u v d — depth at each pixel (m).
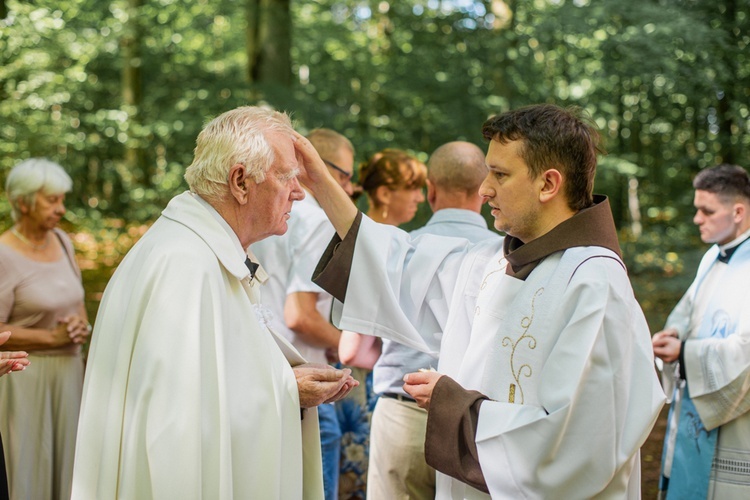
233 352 2.02
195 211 2.07
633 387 1.96
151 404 1.85
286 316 3.17
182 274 1.94
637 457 2.06
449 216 3.11
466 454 2.02
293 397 2.11
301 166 2.48
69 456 3.30
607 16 9.35
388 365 2.84
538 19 9.95
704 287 3.39
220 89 11.40
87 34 11.95
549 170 2.02
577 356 1.89
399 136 10.55
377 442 2.91
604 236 2.05
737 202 3.28
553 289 2.00
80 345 3.43
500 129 2.05
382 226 2.58
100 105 13.30
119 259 11.47
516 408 1.97
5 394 3.15
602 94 11.27
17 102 10.71
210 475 1.89
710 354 3.10
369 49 12.10
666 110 11.23
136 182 12.06
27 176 3.31
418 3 10.91
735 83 9.80
